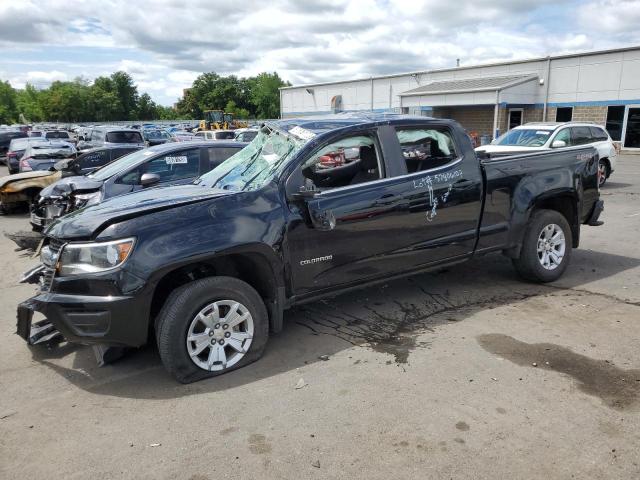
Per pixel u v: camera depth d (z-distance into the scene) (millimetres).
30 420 3402
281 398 3539
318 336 4543
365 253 4508
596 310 4934
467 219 5070
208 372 3832
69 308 3596
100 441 3135
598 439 2992
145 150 8688
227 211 3896
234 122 54031
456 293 5527
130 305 3549
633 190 13508
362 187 4469
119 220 3688
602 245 7598
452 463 2822
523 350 4117
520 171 5395
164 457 2963
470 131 31703
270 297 4160
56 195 8023
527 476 2707
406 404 3400
